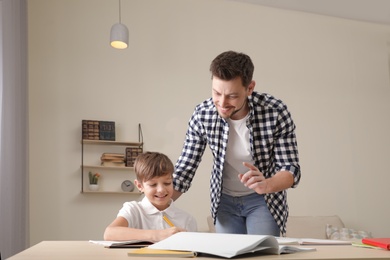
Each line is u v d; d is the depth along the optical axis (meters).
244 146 1.79
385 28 5.14
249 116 1.74
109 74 4.17
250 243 0.85
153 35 4.37
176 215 1.85
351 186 4.82
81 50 4.12
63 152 3.93
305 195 4.64
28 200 3.51
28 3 4.02
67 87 4.03
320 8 4.70
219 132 1.79
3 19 2.95
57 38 4.07
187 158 1.90
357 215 4.79
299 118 4.77
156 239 1.25
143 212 1.80
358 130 4.96
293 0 4.55
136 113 4.20
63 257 0.82
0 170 2.87
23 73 3.50
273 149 1.80
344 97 4.97
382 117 5.08
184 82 4.39
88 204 3.93
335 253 0.91
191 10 4.54
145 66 4.30
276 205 1.80
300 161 4.70
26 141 3.49
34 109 3.90
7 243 2.88
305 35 4.93
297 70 4.84
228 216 1.88
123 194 4.04
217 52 4.56
